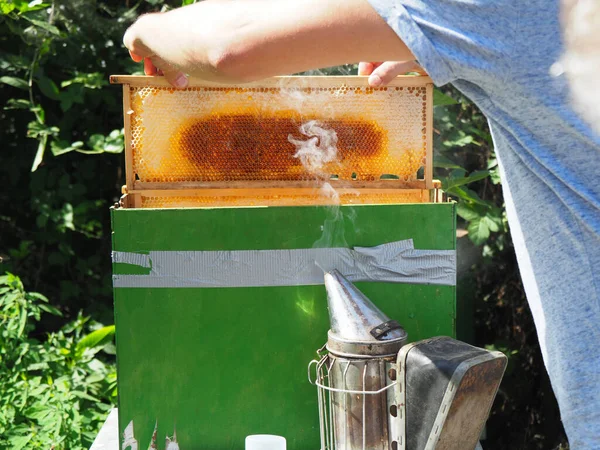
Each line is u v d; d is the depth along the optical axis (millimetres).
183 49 1097
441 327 1354
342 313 1246
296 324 1347
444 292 1349
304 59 1010
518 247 1133
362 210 1322
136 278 1321
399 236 1333
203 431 1366
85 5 2723
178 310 1332
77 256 3066
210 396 1358
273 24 996
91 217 3014
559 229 1001
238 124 1494
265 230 1320
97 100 2852
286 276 1333
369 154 1517
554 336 1023
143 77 1443
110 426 1608
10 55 2664
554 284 1016
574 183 971
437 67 931
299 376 1361
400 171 1530
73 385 2398
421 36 928
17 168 2971
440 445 1125
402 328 1256
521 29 906
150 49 1197
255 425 1373
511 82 928
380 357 1203
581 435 1010
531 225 1034
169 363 1346
